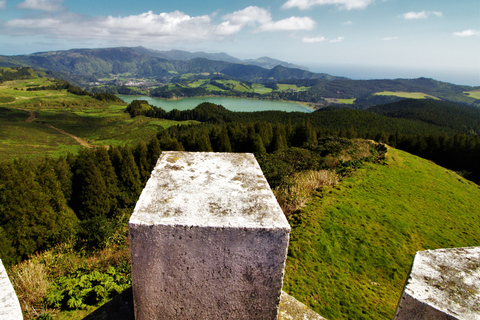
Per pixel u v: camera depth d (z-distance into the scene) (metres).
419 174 10.77
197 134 35.19
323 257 4.17
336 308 3.25
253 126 33.94
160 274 1.34
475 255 1.23
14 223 13.48
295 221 5.20
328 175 8.11
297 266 3.93
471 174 24.84
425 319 1.01
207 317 1.46
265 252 1.29
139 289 1.39
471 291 1.04
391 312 3.24
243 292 1.39
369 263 4.18
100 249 7.29
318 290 3.51
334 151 11.69
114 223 8.24
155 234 1.24
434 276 1.11
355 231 4.96
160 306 1.43
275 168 7.72
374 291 3.62
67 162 22.38
